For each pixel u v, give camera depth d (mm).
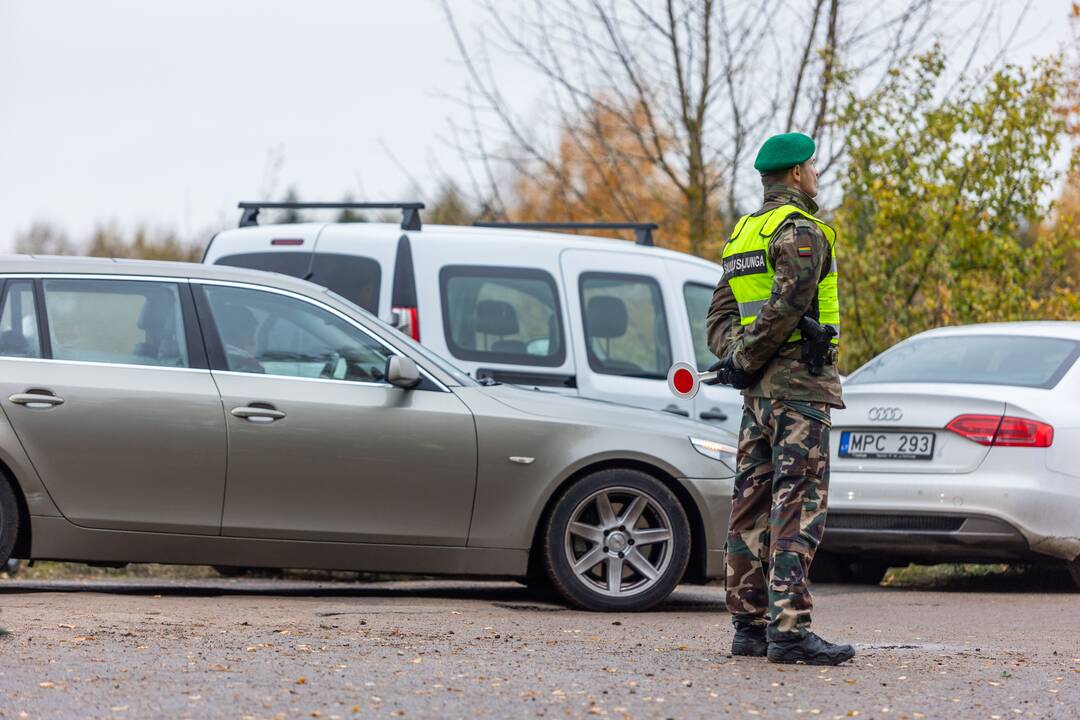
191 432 14438
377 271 18625
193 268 14969
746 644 11281
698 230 35656
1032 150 28359
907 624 14516
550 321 19109
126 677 9680
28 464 14164
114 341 14594
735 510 11281
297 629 12352
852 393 18297
